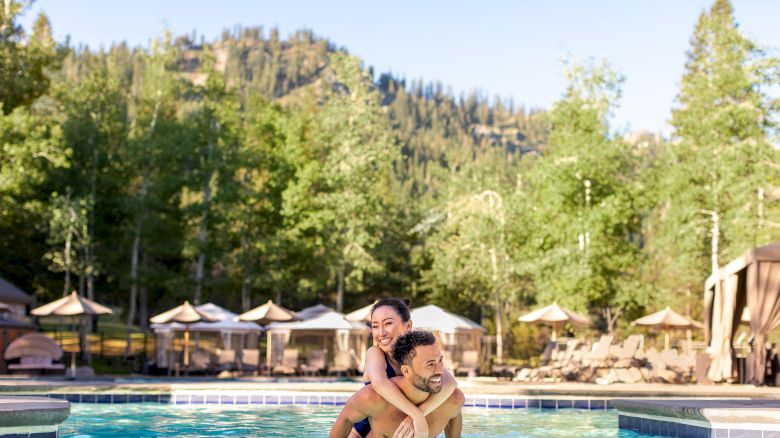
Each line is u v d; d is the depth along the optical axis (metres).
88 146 39.91
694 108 37.94
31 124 31.44
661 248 37.53
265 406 13.42
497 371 23.91
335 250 41.25
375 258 43.09
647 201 38.06
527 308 48.84
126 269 40.91
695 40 49.84
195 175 41.28
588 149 36.59
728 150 35.66
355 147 42.06
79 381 19.91
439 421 4.61
